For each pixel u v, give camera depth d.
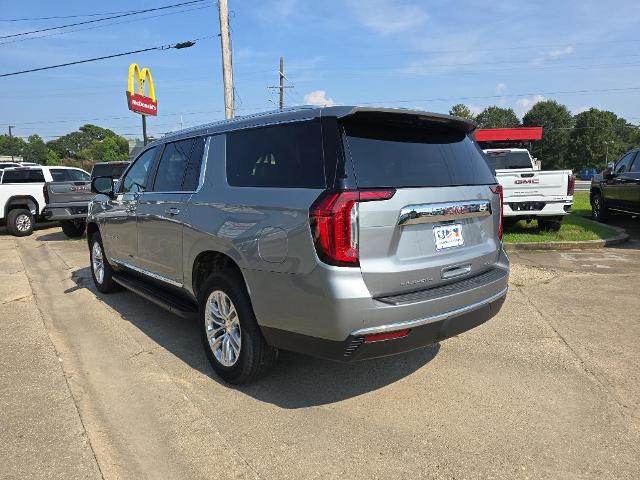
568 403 3.53
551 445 3.03
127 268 5.68
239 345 3.69
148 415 3.43
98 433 3.21
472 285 3.50
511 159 13.09
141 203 5.00
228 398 3.67
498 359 4.29
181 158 4.56
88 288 7.01
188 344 4.77
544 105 112.50
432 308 3.20
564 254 8.89
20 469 2.84
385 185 3.15
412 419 3.35
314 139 3.26
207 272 4.29
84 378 4.02
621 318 5.27
